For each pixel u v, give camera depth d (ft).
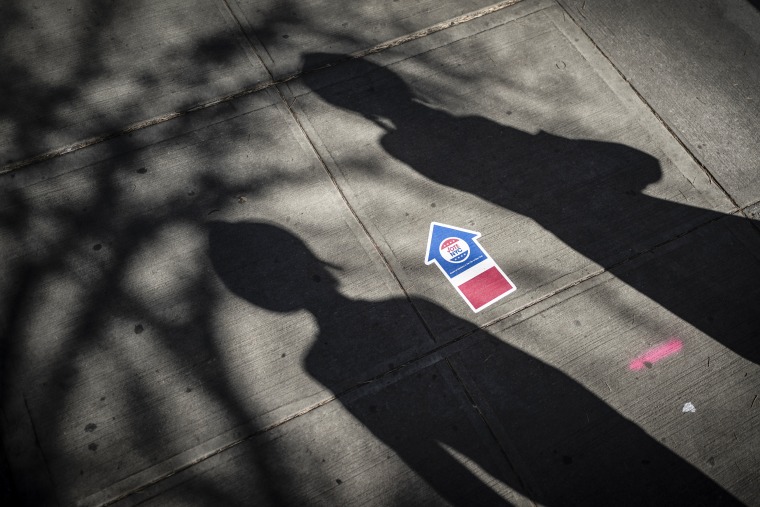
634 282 11.14
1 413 9.47
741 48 13.98
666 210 11.91
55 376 9.78
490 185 11.94
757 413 10.15
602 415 10.02
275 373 10.03
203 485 9.18
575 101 13.06
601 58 13.67
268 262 10.94
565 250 11.38
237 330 10.32
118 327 10.21
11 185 11.30
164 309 10.42
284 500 9.16
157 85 12.55
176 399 9.73
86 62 12.71
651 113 13.00
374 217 11.48
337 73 13.01
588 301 10.93
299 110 12.50
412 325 10.55
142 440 9.42
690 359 10.54
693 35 14.12
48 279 10.53
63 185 11.38
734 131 12.86
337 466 9.42
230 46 13.17
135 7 13.50
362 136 12.30
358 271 10.96
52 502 8.96
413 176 11.94
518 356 10.40
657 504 9.42
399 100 12.78
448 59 13.39
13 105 12.10
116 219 11.14
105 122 12.06
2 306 10.26
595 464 9.64
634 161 12.40
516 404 10.02
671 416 10.06
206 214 11.30
